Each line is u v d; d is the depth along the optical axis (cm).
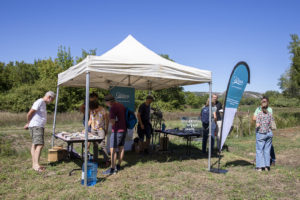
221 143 580
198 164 647
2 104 1920
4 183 461
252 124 1371
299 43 2192
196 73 567
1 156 675
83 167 468
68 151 655
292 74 2303
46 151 749
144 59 541
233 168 615
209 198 418
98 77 710
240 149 897
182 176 531
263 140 585
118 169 560
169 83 788
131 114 553
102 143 620
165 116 2280
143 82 814
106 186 453
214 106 764
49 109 1992
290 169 616
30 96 1964
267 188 470
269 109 588
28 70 4650
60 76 708
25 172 532
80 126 1490
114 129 534
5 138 981
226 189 460
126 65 491
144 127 748
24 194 411
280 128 1655
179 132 743
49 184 459
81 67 500
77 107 2117
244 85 597
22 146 839
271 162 636
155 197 414
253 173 566
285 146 951
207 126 783
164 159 694
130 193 426
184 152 809
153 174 537
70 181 480
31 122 544
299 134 1324
